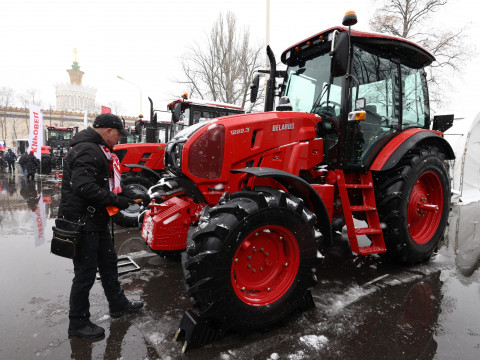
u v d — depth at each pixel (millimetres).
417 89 4000
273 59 3568
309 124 3068
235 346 2080
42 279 3191
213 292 2012
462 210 6941
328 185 2996
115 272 2430
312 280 2402
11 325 2346
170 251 3596
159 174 6254
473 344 2117
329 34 3102
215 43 17672
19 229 5176
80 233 2096
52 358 1967
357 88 2982
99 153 2152
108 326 2330
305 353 2008
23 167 15547
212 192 2762
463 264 3656
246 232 2096
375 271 3406
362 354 2002
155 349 2057
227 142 2674
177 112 5848
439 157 3621
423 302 2697
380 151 3381
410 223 3520
